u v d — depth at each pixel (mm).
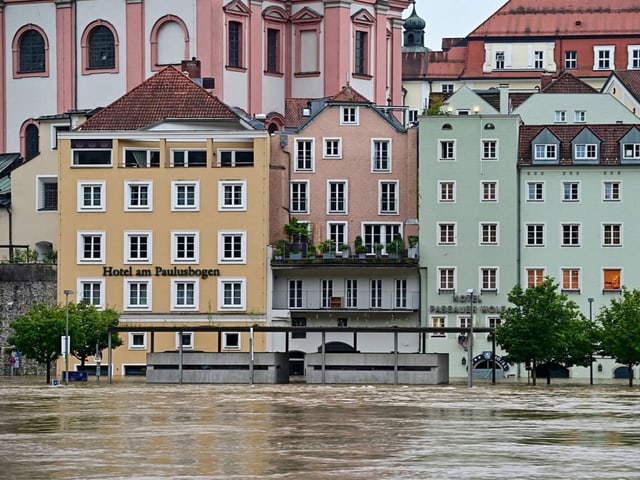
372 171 194375
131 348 190250
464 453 101125
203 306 190625
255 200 190500
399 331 167500
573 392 153375
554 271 189250
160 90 196625
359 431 113250
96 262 192125
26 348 175875
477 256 189500
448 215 189750
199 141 192375
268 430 113812
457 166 189750
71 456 99875
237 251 190625
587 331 172625
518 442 106562
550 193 189500
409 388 159250
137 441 107438
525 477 91438
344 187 194500
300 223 192375
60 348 175250
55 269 193125
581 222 189375
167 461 97500
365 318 189375
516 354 171000
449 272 189625
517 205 189500
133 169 192125
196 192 191125
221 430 114000
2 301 192750
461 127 189750
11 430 114375
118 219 192125
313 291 190500
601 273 189250
